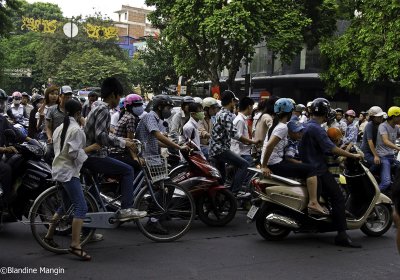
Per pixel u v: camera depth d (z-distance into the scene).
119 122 6.67
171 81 36.84
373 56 21.67
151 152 6.40
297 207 6.33
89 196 5.66
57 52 51.44
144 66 37.59
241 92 36.03
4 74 48.41
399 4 20.52
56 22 61.97
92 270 5.04
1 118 6.23
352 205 6.90
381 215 7.04
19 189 6.07
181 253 5.79
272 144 6.22
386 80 24.98
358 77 22.94
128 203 5.81
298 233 7.00
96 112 5.62
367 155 8.76
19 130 6.48
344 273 5.21
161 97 6.53
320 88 32.44
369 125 8.73
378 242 6.65
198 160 7.09
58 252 5.57
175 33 25.09
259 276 5.02
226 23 22.70
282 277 5.01
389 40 20.67
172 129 8.66
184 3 23.92
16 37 60.25
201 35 24.50
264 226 6.43
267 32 24.08
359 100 32.16
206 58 26.34
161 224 6.75
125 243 6.17
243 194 8.02
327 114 6.43
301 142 6.46
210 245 6.20
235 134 7.80
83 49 50.97
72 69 47.44
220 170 7.96
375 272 5.28
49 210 5.60
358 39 22.39
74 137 5.19
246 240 6.53
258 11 23.47
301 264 5.50
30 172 6.04
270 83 33.97
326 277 5.06
